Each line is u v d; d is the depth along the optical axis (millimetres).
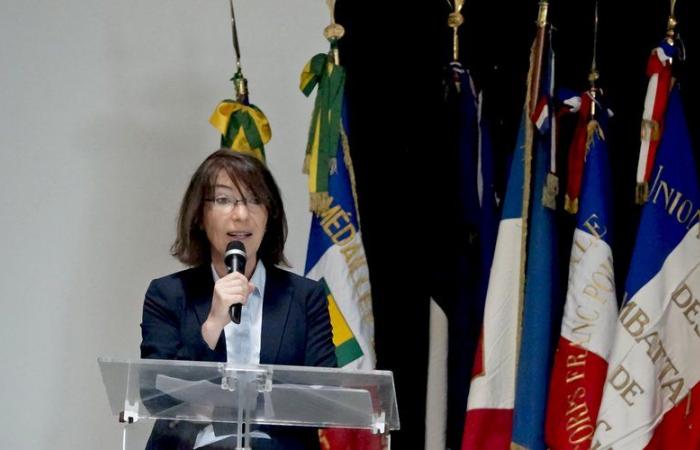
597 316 7457
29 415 8602
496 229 8008
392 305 7922
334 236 7742
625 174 8078
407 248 7945
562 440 7387
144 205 8852
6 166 8828
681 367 7348
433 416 7820
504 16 8352
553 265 7664
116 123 8914
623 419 7285
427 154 7980
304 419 5516
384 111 8148
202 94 8977
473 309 7871
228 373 5141
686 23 7969
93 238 8805
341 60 8281
